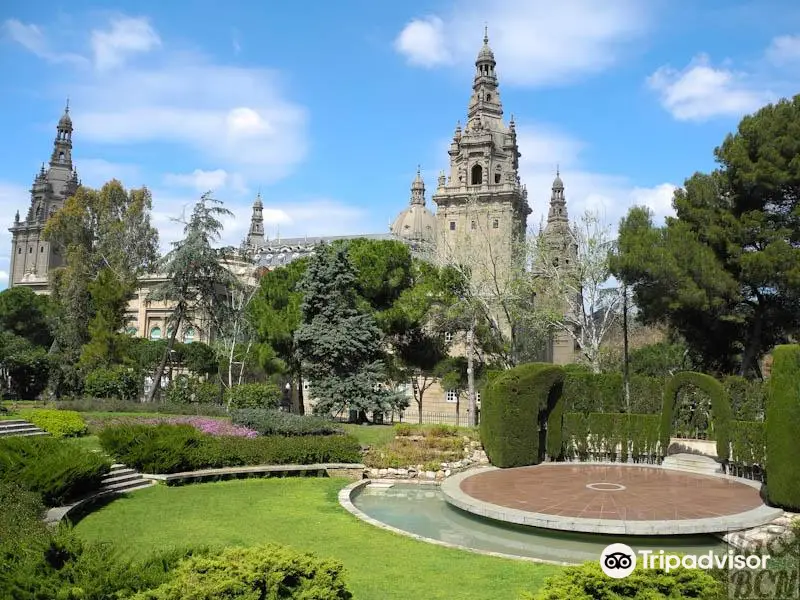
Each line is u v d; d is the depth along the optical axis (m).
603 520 14.45
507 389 23.81
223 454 21.55
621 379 28.38
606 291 41.12
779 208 32.03
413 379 49.81
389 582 10.61
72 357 42.09
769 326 33.84
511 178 91.12
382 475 22.30
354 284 34.91
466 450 25.36
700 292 30.75
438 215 93.81
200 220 37.22
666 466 23.89
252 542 13.15
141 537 13.34
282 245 132.25
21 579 7.16
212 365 57.06
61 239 76.56
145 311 75.25
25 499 13.05
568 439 26.22
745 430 21.39
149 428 21.11
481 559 12.07
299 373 38.06
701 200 33.41
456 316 43.06
